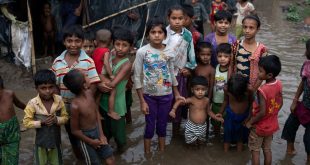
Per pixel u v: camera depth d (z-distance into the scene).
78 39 4.07
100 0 8.13
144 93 4.56
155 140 5.11
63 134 5.22
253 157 4.35
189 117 4.80
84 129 3.96
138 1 9.04
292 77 7.16
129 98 5.23
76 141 4.38
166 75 4.50
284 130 4.67
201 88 4.63
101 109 4.56
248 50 4.66
